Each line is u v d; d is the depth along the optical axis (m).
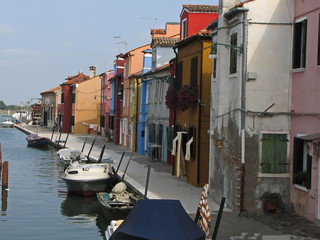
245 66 13.11
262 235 10.88
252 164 13.23
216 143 14.98
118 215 14.75
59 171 27.70
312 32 12.03
